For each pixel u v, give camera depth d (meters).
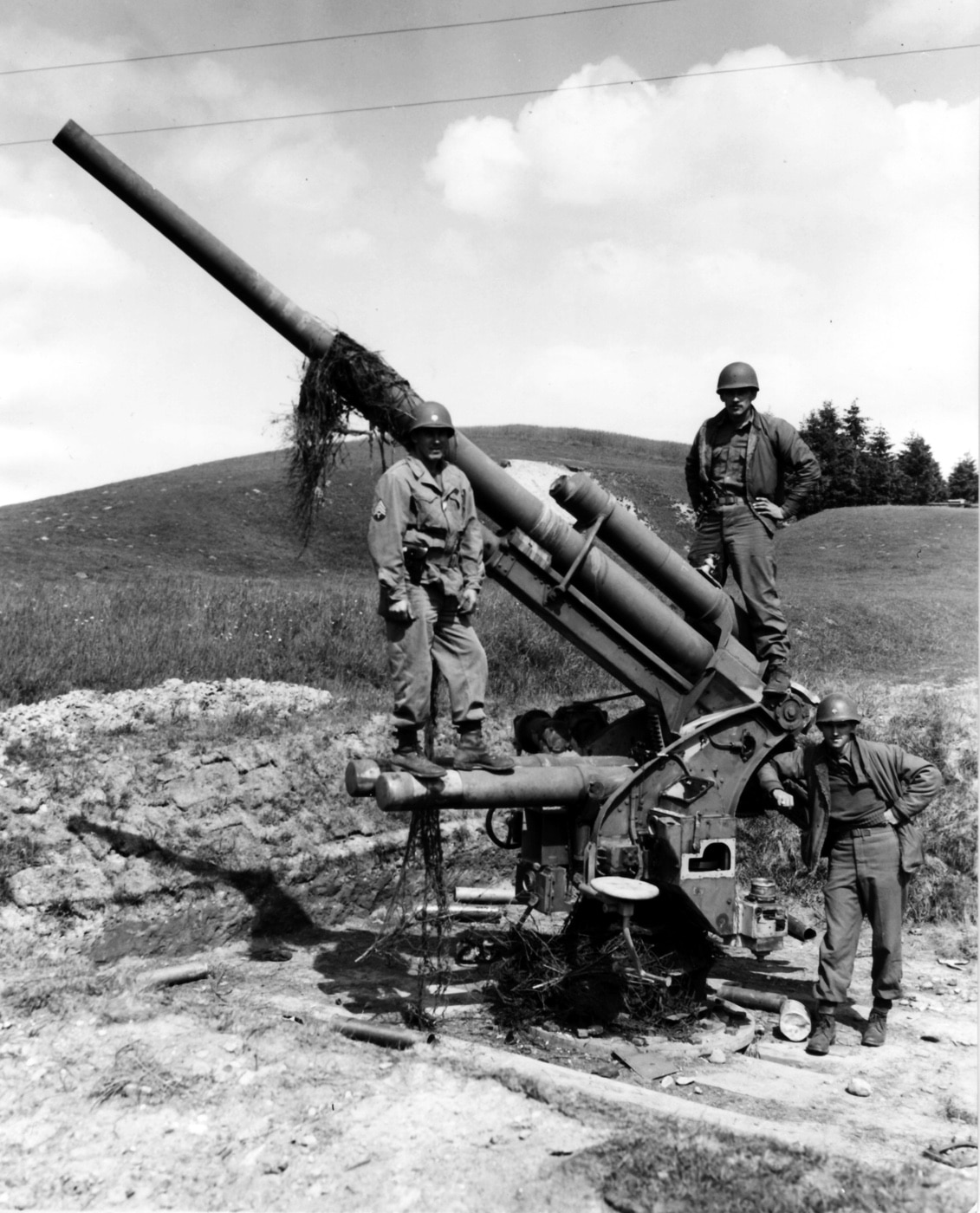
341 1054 5.34
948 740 10.42
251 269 5.59
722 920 5.92
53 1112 4.70
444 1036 5.57
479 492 5.88
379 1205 4.02
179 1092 4.89
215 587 16.31
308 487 5.93
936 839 8.99
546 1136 4.54
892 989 5.95
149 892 6.80
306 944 7.23
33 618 11.23
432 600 5.53
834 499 51.84
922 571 27.81
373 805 8.29
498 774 5.62
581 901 6.29
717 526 6.62
